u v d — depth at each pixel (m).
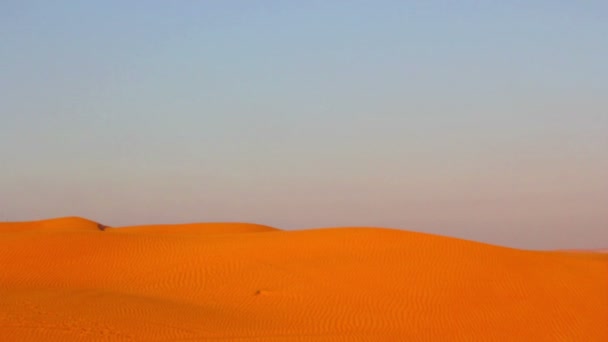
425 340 25.38
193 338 22.88
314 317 27.02
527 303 29.20
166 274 32.19
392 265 32.38
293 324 26.00
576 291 30.33
